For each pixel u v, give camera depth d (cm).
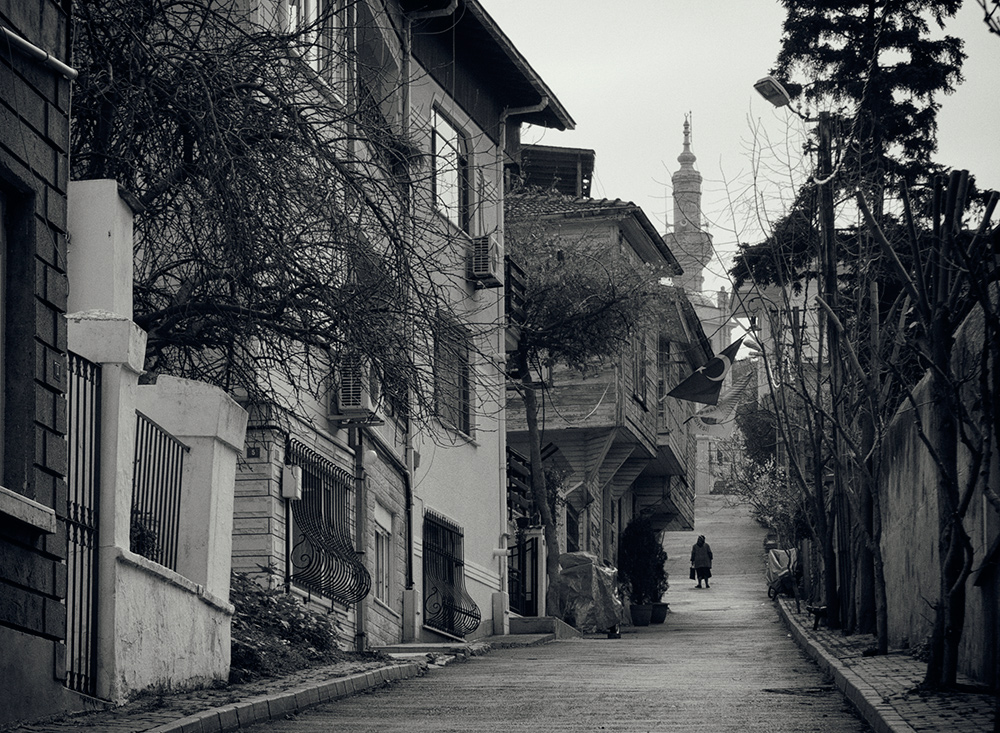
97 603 1002
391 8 2177
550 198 3161
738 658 1866
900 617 1730
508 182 3139
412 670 1538
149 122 1272
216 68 1285
